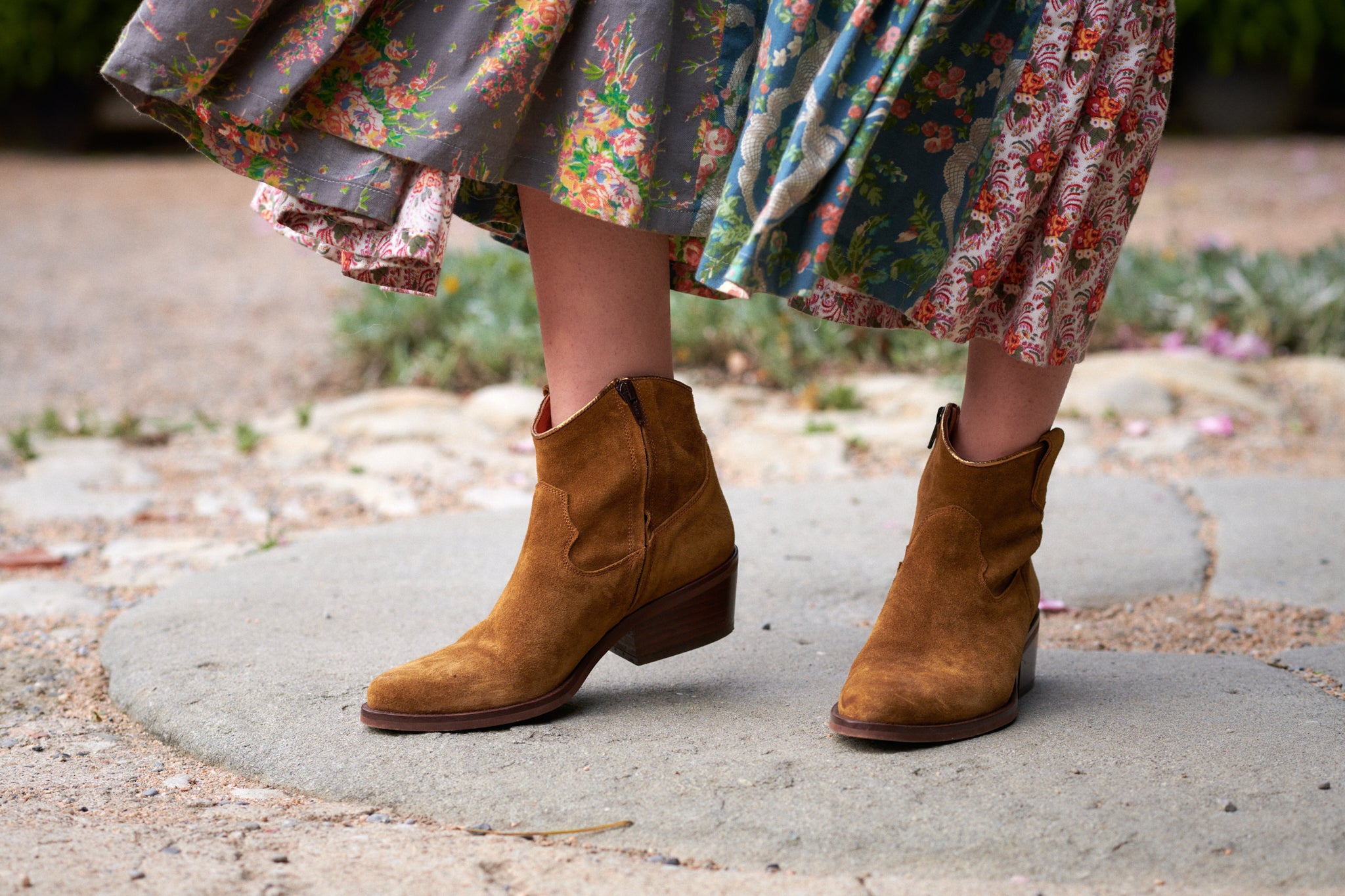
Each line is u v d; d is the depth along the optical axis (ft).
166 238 22.71
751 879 3.62
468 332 13.47
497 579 6.85
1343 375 12.43
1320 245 14.83
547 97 4.27
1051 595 6.95
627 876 3.64
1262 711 4.73
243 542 8.67
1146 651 6.10
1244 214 21.86
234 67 4.13
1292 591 6.89
